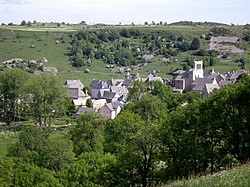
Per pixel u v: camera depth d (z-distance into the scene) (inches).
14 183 1911.9
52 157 2353.6
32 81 4542.3
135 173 1790.1
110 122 2389.3
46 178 1934.1
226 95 1704.0
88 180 1891.0
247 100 1675.7
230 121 1640.0
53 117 4532.5
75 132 2805.1
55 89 4448.8
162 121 1822.1
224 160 1572.3
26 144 2516.0
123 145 2137.1
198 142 1669.5
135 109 3184.1
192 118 1711.4
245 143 1632.6
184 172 1582.2
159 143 1733.5
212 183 831.7
